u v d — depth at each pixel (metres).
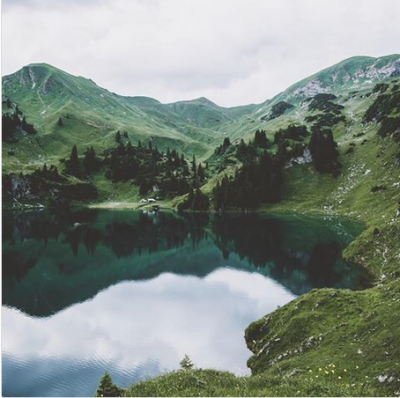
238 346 53.28
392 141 185.00
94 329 63.84
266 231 140.25
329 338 39.19
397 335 32.66
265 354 44.59
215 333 59.94
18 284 90.12
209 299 78.06
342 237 119.94
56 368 50.12
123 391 25.39
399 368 27.23
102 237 140.38
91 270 102.12
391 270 73.75
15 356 53.72
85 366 50.59
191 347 54.94
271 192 195.00
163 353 53.81
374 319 38.50
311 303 48.97
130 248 125.31
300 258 101.12
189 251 120.69
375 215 139.88
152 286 88.69
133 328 63.72
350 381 29.48
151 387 22.05
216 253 116.88
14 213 193.62
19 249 121.44
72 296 82.00
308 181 198.62
